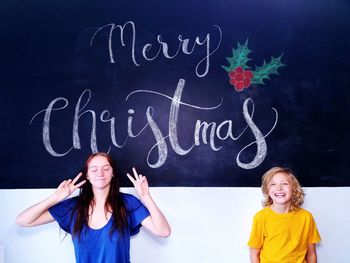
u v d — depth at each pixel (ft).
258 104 5.74
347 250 5.76
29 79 5.71
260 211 5.42
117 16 5.75
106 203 5.13
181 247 5.70
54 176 5.65
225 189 5.71
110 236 4.87
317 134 5.77
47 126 5.67
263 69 5.77
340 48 5.85
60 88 5.71
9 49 5.73
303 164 5.74
